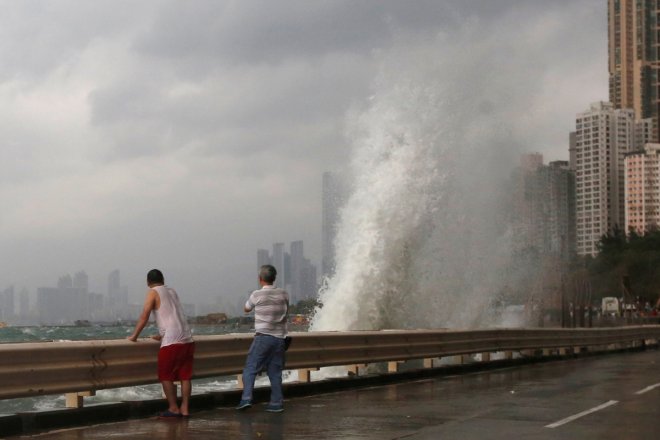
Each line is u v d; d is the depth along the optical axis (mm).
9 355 9250
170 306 11266
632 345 36906
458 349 20359
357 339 16219
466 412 12250
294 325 24641
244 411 12156
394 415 11867
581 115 179500
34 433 9844
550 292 35250
